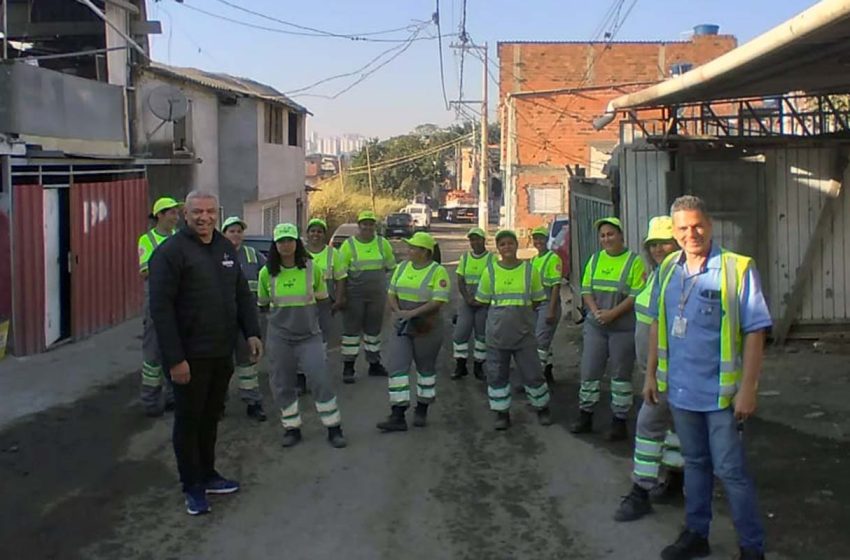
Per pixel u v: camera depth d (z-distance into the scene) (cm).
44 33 1619
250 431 794
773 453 693
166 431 786
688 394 478
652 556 511
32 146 1163
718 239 1105
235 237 903
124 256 1443
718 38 4025
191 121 2145
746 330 461
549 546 530
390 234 4662
